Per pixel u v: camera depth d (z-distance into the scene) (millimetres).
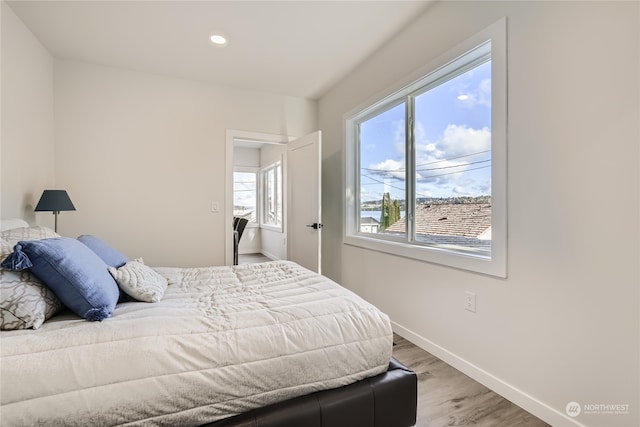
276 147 6148
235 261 4504
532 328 1525
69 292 1128
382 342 1279
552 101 1425
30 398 799
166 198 3182
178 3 2051
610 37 1227
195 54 2736
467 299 1880
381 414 1203
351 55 2768
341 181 3324
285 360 1087
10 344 891
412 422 1274
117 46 2596
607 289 1249
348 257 3199
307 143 3396
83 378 858
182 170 3238
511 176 1609
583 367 1330
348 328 1250
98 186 2928
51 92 2707
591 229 1294
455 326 1968
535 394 1515
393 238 2693
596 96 1271
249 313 1237
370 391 1190
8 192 2041
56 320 1119
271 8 2111
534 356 1519
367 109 2883
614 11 1216
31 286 1092
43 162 2559
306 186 3426
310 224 3340
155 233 3143
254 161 7172
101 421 842
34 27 2301
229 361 1016
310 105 3846
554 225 1425
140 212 3082
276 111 3666
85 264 1212
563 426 1397
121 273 1390
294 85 3426
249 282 1805
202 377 964
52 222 2766
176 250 3227
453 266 1966
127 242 3041
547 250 1455
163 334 1032
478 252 1924
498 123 1665
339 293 1517
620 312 1215
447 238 2176
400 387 1246
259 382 1037
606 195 1244
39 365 846
